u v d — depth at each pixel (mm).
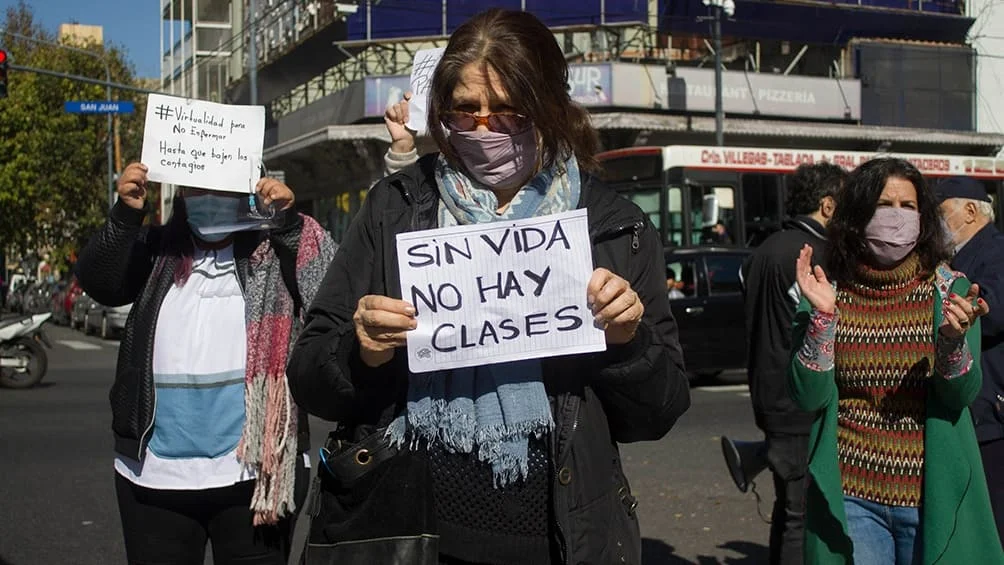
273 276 3254
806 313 3342
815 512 3254
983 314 3025
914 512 3168
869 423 3234
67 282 31797
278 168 32312
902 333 3213
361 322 2000
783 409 4410
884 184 3244
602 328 1985
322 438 9164
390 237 2162
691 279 13242
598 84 25094
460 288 2027
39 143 34000
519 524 2086
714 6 24125
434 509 2107
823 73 29609
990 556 3105
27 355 13469
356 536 2125
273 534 3221
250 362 3156
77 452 8617
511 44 2053
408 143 3580
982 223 3971
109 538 5965
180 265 3252
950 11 29609
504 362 2037
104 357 19016
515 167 2109
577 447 2059
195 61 41656
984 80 29844
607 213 2135
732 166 17344
